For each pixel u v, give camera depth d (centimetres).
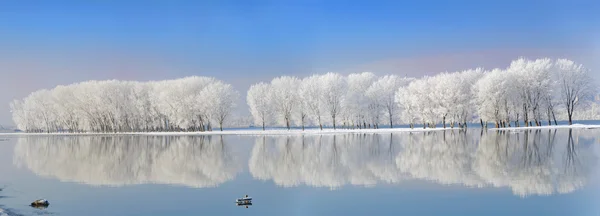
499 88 10425
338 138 8625
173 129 15050
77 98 15550
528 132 8781
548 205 2622
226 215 2533
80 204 2841
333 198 2911
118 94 15162
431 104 11356
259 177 3825
